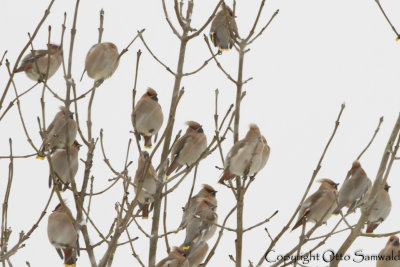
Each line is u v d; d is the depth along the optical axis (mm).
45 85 9617
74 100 10062
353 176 13281
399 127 10398
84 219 10422
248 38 11312
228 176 11578
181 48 12234
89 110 11641
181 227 13312
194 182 11016
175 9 12219
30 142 9875
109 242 10141
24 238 9500
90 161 10727
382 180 10352
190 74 12219
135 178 12594
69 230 12625
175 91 12281
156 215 12219
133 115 10672
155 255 11617
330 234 10109
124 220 9578
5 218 9820
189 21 12344
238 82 11281
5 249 9727
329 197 13195
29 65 13070
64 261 12727
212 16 12031
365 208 10102
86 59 13078
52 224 12672
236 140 11547
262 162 12570
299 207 10102
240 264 10570
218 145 10406
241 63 11305
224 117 10266
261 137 11852
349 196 13148
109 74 13125
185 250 13133
